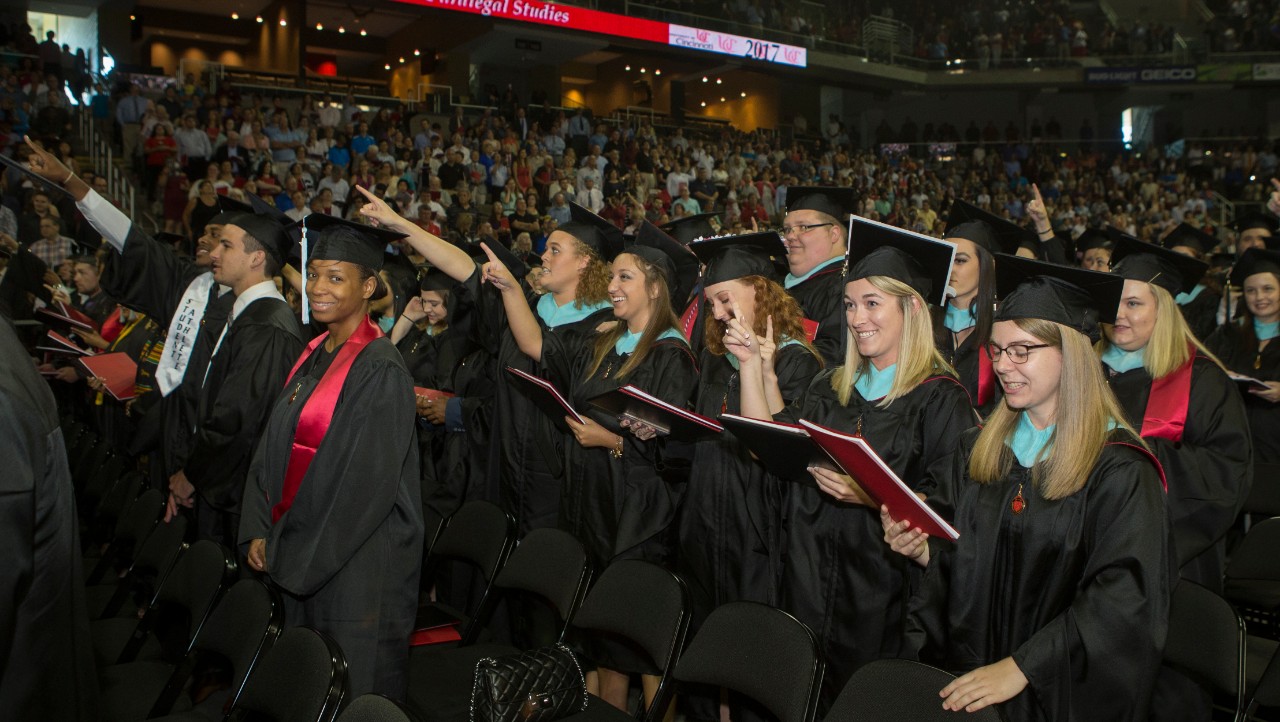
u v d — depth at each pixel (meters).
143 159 13.09
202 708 3.43
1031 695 2.16
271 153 13.92
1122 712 2.02
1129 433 2.17
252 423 3.55
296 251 3.96
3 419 1.44
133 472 4.54
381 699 1.97
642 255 3.55
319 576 2.61
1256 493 4.08
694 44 21.75
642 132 19.59
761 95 26.09
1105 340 3.36
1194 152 23.38
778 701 2.28
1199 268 3.51
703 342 3.86
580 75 25.84
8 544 1.43
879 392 2.76
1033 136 25.66
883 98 26.88
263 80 18.25
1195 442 3.09
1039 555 2.20
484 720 2.44
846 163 21.67
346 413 2.71
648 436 3.08
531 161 15.98
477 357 4.55
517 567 3.30
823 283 4.07
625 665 3.26
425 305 5.06
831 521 2.82
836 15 25.41
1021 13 27.45
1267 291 4.55
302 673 2.25
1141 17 28.06
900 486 2.05
